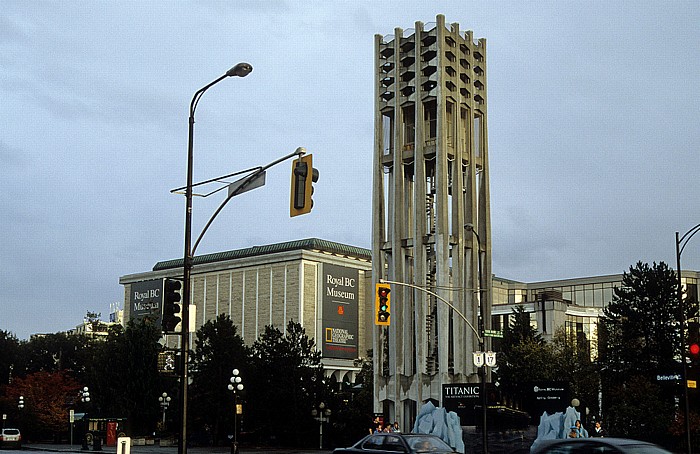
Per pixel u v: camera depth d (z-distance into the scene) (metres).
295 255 115.50
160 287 125.69
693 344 30.25
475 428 45.72
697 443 54.38
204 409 75.19
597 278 124.44
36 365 121.75
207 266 127.19
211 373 76.06
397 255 64.69
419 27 65.62
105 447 74.31
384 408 65.38
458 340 61.72
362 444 25.25
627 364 66.88
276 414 73.44
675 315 66.00
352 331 118.38
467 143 66.06
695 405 60.88
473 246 64.75
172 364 23.22
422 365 61.94
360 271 121.44
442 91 63.56
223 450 68.31
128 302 137.50
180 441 22.81
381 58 68.31
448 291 61.72
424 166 64.56
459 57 66.00
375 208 66.62
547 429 43.53
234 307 122.81
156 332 86.38
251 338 119.56
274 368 74.38
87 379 93.75
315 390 74.62
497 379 67.06
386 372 67.81
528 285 132.12
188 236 23.91
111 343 89.50
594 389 67.50
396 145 66.00
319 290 115.81
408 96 66.00
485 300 64.19
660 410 58.53
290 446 76.12
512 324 84.88
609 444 16.19
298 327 77.44
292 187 21.12
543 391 44.47
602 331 71.50
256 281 120.44
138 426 82.94
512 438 44.81
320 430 70.75
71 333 135.50
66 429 89.19
